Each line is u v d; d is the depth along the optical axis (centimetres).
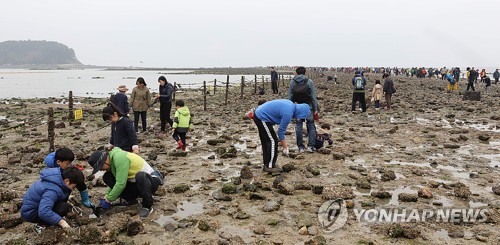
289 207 589
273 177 745
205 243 470
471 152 963
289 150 982
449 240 478
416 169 783
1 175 789
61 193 518
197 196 647
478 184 698
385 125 1388
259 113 770
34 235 504
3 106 2542
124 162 563
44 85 6850
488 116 1655
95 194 655
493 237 485
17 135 1320
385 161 873
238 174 773
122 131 701
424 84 4200
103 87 6147
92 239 483
